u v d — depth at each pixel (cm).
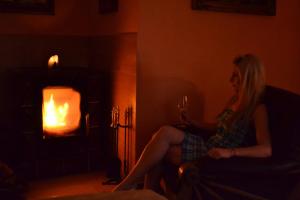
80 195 182
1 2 363
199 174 216
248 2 354
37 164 340
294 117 224
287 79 388
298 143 221
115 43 355
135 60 319
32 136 333
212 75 348
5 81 370
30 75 326
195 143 261
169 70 329
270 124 236
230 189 219
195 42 337
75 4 399
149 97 324
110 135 370
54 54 392
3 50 368
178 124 308
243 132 250
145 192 185
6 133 352
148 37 318
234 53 356
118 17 347
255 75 245
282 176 222
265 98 249
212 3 338
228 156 222
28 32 377
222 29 348
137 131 323
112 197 179
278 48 379
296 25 386
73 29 400
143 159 254
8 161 346
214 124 291
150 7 316
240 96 250
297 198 227
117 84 354
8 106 372
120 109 350
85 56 409
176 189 237
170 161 263
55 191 319
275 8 369
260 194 223
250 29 362
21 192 305
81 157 360
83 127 355
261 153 224
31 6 376
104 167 373
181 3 327
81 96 350
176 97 334
